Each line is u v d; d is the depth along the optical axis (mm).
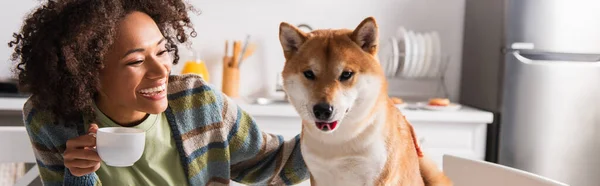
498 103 2684
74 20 1002
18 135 1384
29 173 1657
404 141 1279
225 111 1328
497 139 2701
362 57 1220
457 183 1510
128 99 1057
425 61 2863
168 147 1217
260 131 1382
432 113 2605
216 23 3045
